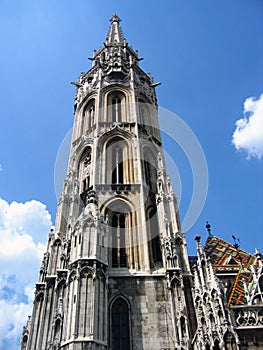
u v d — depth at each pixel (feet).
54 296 99.25
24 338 111.45
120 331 92.32
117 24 258.37
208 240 149.07
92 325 82.64
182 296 95.96
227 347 72.28
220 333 74.13
